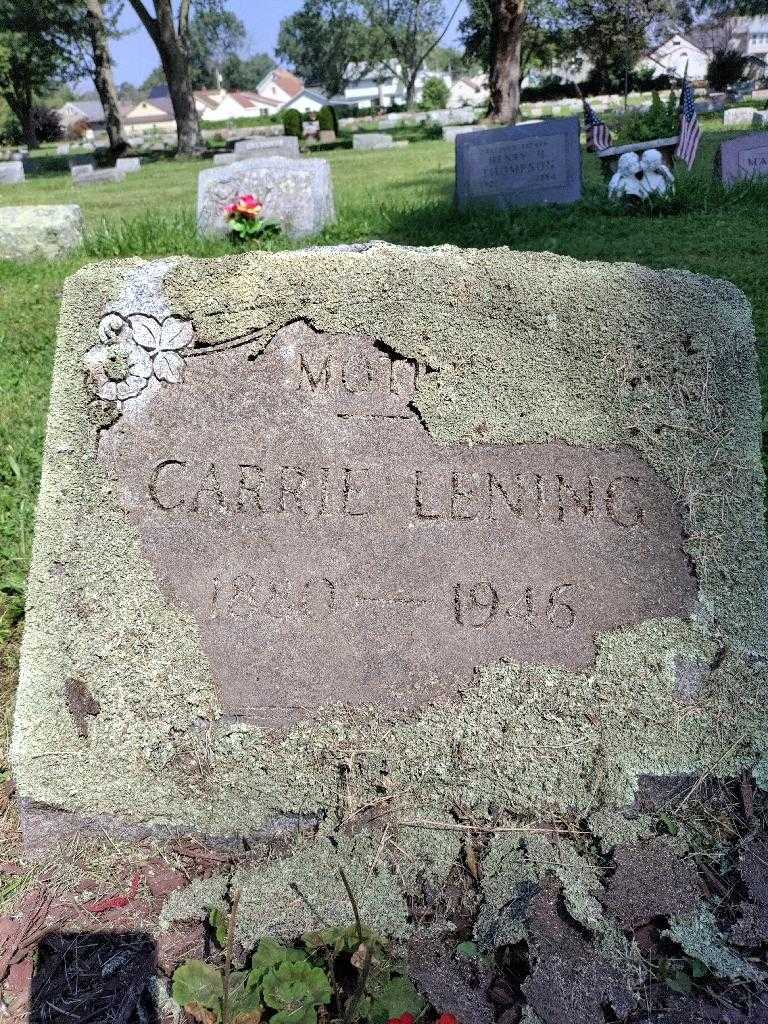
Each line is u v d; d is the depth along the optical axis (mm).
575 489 697
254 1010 582
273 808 709
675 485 701
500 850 678
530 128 3223
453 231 2746
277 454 690
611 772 708
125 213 3943
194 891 661
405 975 604
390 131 10727
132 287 670
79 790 705
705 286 688
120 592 702
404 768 711
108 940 637
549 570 705
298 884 656
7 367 1669
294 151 6422
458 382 682
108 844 710
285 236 2811
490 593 707
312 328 675
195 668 708
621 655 711
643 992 595
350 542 699
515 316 676
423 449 690
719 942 615
